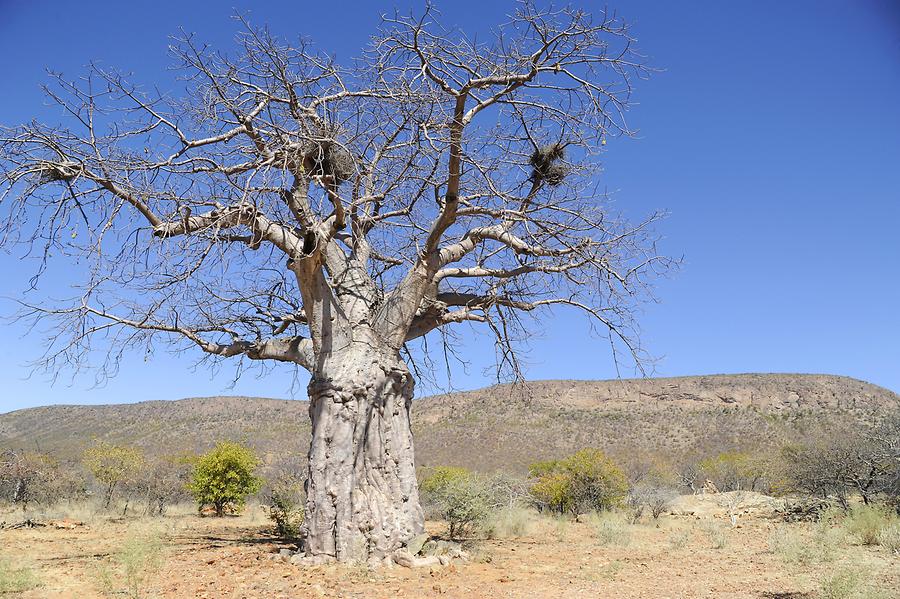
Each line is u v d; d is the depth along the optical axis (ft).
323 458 32.48
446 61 31.76
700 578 30.19
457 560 33.63
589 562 35.06
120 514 64.85
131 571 25.57
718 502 75.41
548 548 40.91
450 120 30.83
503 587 27.63
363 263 37.24
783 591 26.73
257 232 33.06
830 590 24.31
